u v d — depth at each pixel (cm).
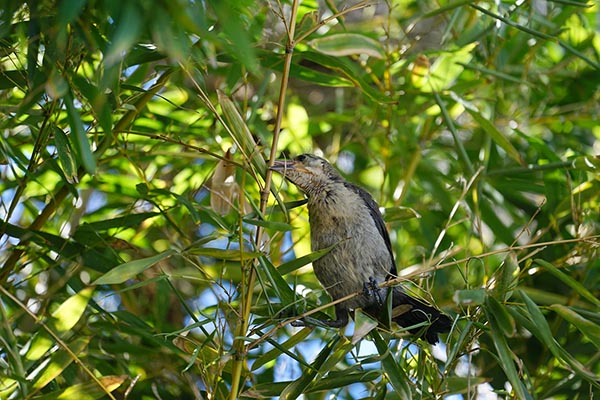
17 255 884
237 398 797
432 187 1138
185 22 580
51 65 721
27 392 764
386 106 1102
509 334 742
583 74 1187
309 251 1107
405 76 1117
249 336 747
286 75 763
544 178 1073
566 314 773
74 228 922
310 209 966
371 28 1190
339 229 947
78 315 805
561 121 1177
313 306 909
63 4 593
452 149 1193
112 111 813
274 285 764
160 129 1054
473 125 1183
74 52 749
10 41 820
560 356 751
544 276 1080
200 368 791
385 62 1100
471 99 1159
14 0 697
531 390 794
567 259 1007
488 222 1099
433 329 884
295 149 1140
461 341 755
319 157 979
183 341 859
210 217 884
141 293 1096
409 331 905
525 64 1098
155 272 1026
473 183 1080
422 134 1159
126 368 918
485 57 1155
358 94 1146
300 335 819
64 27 612
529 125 1176
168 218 925
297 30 971
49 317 862
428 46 1225
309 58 954
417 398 788
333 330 967
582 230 1002
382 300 930
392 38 1195
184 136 1071
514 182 1132
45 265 1025
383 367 761
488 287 812
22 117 961
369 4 801
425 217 1145
